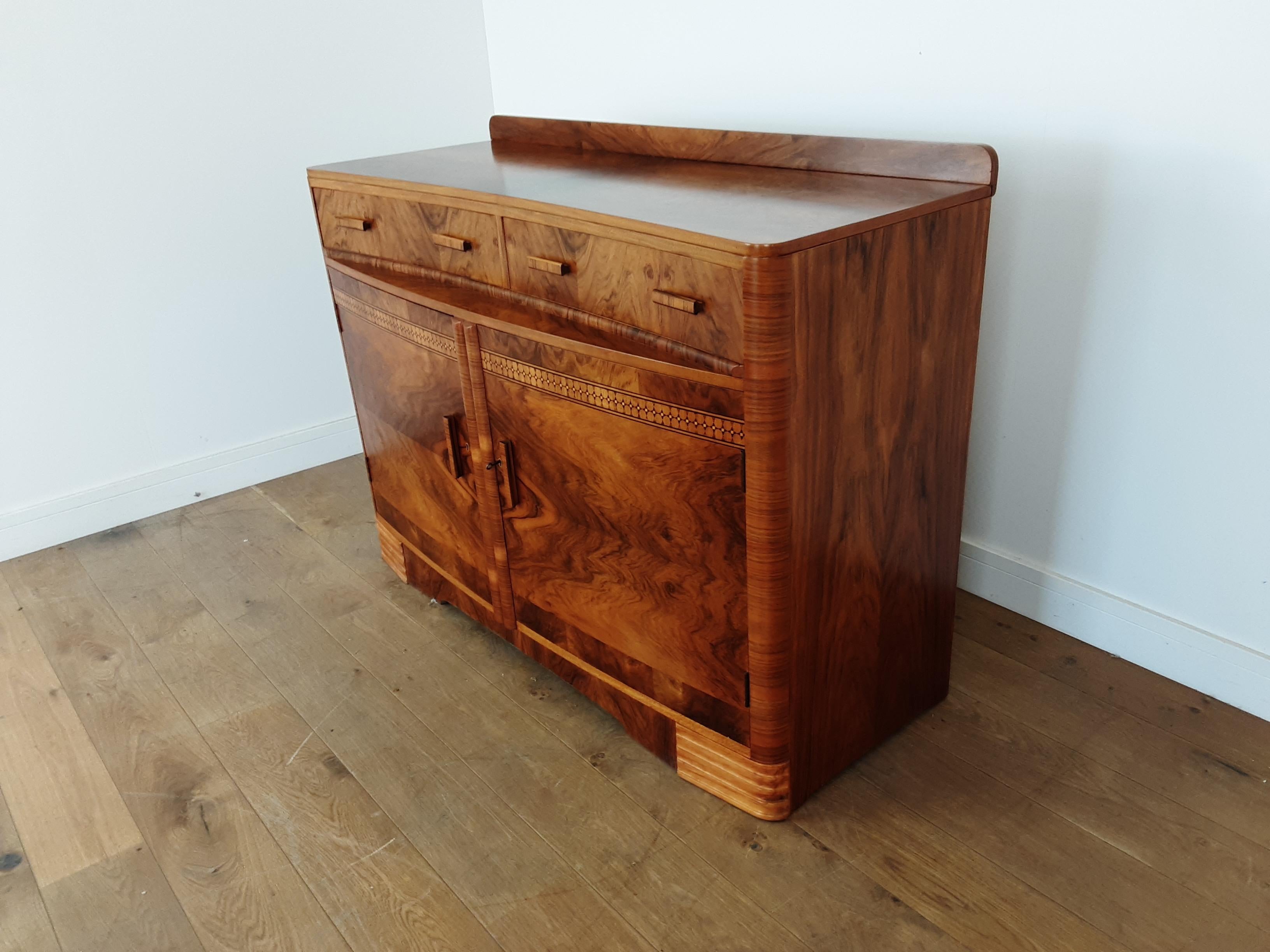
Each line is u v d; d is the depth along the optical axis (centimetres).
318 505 265
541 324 148
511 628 186
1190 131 146
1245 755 157
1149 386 163
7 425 239
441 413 177
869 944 129
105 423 252
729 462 128
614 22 235
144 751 175
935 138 179
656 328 132
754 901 137
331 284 204
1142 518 172
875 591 149
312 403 285
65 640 210
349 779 165
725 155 171
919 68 176
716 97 218
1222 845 140
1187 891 134
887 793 154
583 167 177
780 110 204
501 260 157
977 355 149
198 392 264
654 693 159
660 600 149
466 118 290
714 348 124
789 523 129
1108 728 164
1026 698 173
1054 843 143
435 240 168
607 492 149
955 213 134
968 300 143
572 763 166
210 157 248
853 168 153
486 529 178
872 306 127
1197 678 171
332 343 284
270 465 281
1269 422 151
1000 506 195
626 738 171
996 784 154
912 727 168
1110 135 155
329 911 140
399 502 208
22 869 151
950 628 168
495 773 164
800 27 193
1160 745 160
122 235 241
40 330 236
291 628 209
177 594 226
